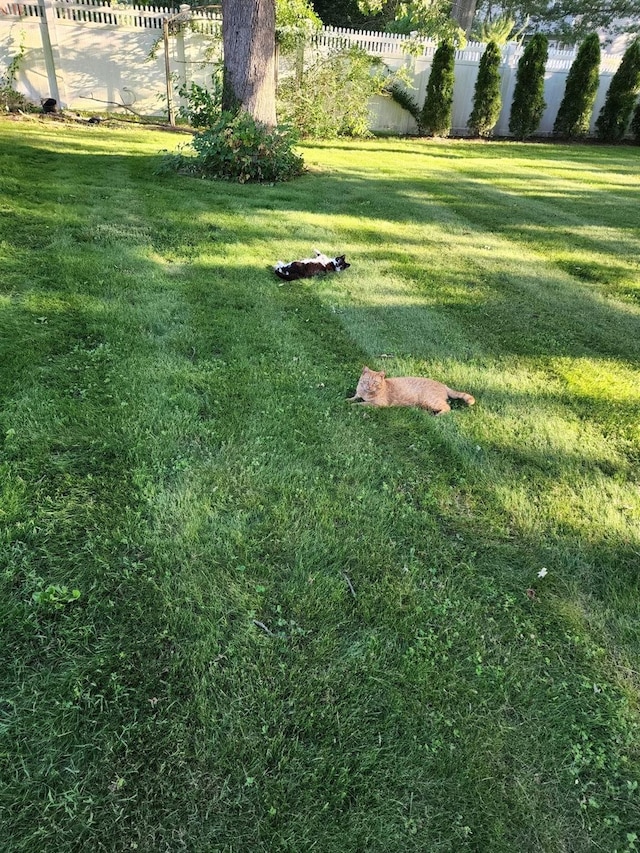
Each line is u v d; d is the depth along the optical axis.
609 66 15.69
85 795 1.34
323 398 3.07
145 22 12.30
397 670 1.70
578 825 1.40
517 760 1.52
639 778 1.51
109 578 1.87
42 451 2.39
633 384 3.51
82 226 5.24
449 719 1.59
